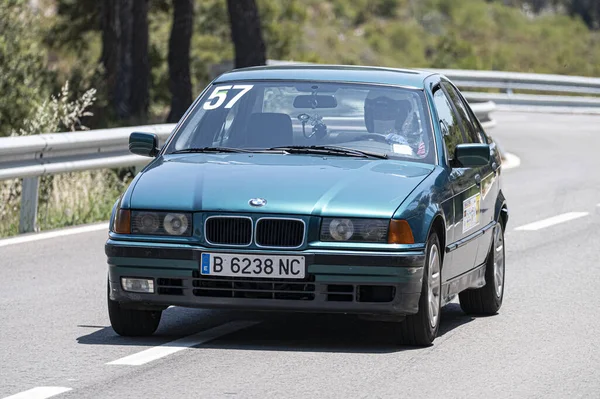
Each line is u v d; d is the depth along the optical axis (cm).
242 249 1805
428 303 1888
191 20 6906
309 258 1792
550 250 3139
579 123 7894
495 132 7094
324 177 1891
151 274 1833
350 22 15775
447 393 1622
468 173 2134
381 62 14675
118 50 7175
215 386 1634
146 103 7250
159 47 9875
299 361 1797
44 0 9612
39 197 3609
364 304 1805
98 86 6594
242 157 2008
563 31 17512
